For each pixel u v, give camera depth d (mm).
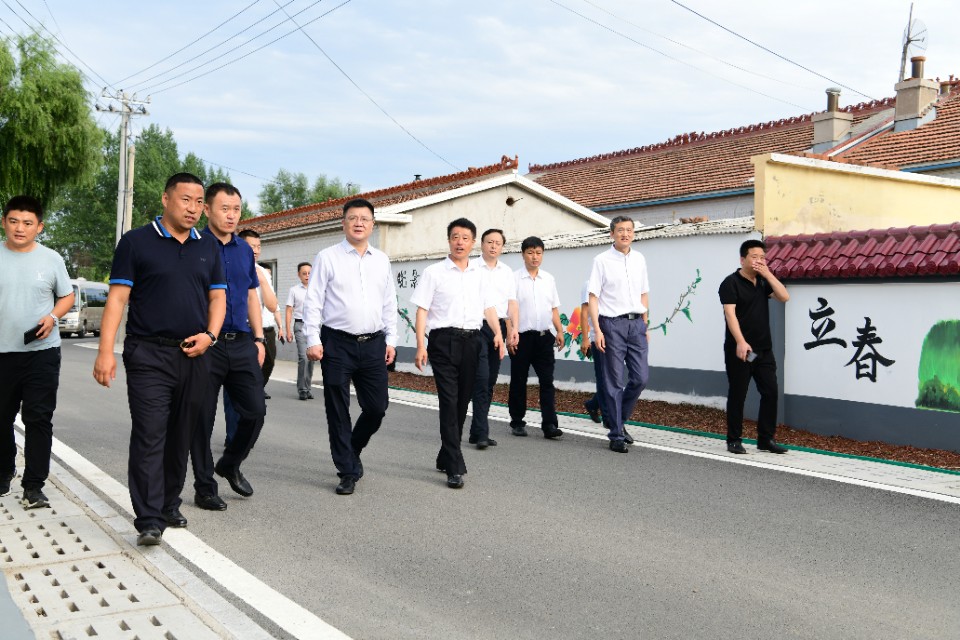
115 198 59812
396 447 8266
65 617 3816
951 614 4055
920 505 6105
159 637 3627
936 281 8109
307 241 21531
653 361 11328
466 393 6691
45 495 5930
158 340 4891
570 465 7461
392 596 4234
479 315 6723
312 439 8742
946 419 8039
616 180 25359
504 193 19953
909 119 19641
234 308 5691
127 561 4645
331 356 6262
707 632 3820
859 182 10805
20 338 5562
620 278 8195
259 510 5844
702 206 21141
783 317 9539
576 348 12727
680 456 7902
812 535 5348
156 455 4902
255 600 4148
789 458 7824
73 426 9305
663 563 4785
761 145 23141
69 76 23906
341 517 5680
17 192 23406
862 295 8766
